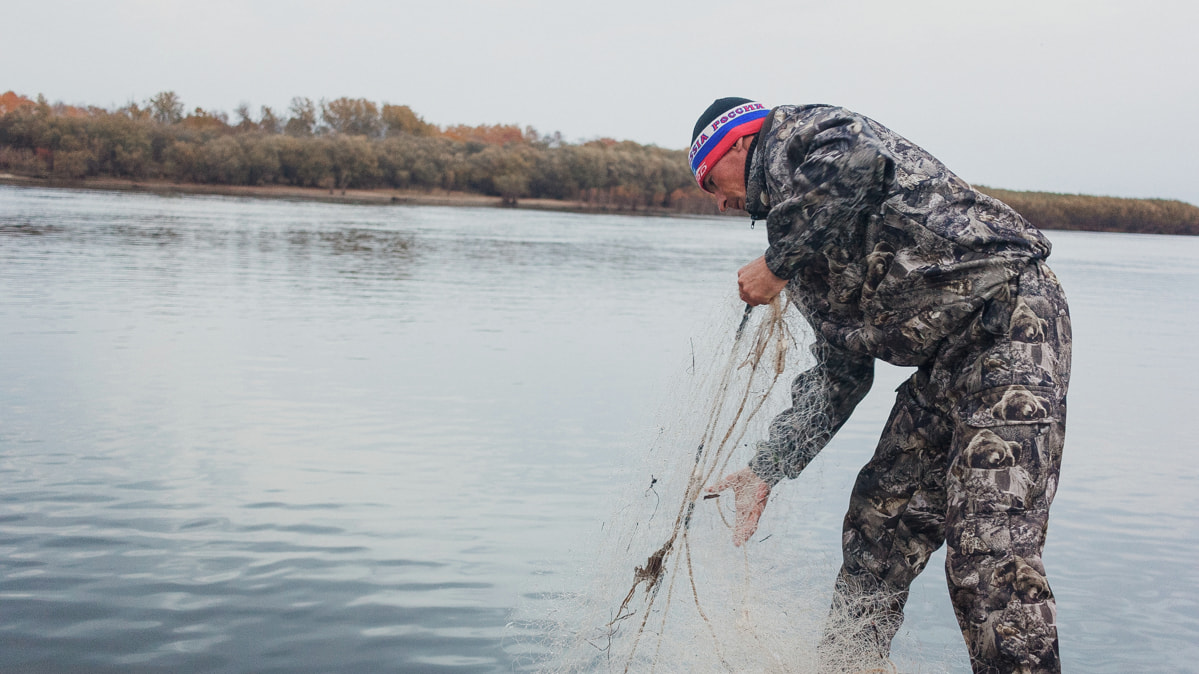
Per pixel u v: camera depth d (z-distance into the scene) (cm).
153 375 711
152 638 285
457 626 300
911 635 301
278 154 7919
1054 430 211
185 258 1836
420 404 653
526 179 8738
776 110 238
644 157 9075
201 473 467
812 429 271
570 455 526
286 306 1196
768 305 258
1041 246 220
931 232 220
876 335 239
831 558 342
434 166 8706
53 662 267
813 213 215
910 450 255
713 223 6825
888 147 226
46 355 771
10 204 3688
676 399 275
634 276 1930
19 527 381
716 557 277
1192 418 731
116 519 395
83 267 1561
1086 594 349
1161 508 472
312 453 515
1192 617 328
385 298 1347
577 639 274
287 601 318
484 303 1339
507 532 394
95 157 7275
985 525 210
